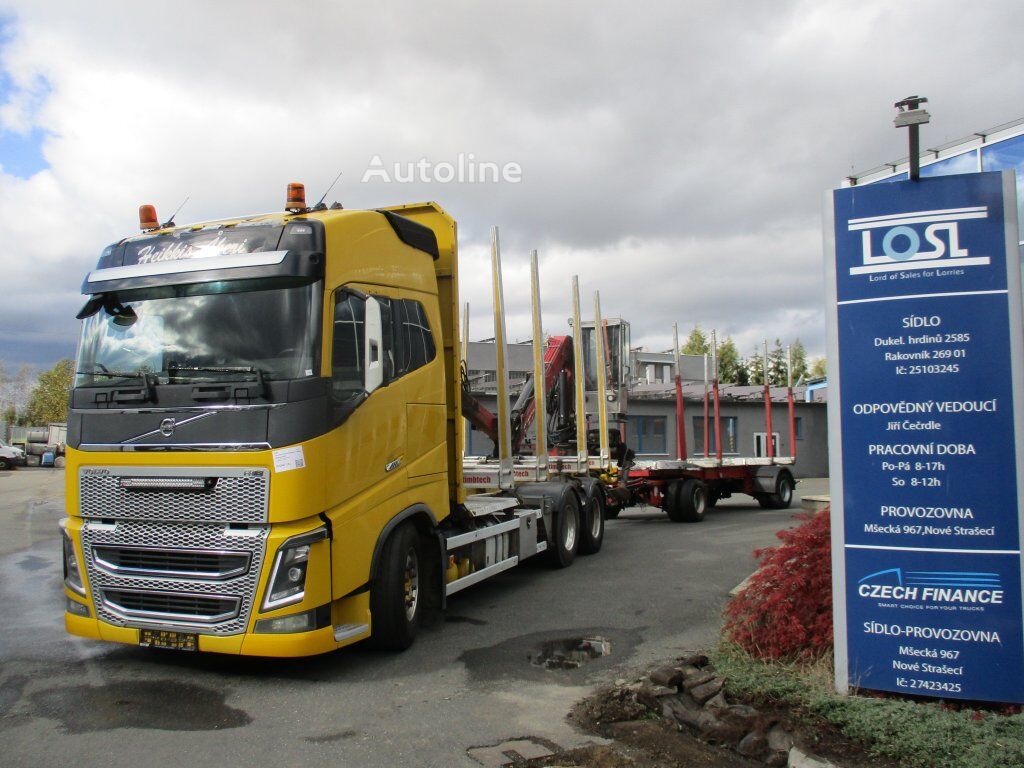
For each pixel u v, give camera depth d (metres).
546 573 10.73
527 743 4.84
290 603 5.66
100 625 6.07
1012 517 4.75
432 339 7.77
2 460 49.59
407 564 7.00
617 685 5.71
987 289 4.83
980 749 4.13
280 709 5.41
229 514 5.70
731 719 4.79
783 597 5.77
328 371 5.96
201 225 6.65
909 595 4.88
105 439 6.07
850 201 5.09
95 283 6.40
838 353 5.08
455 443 8.30
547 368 14.28
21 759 4.55
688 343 64.75
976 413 4.81
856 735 4.45
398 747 4.77
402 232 7.33
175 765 4.48
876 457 4.97
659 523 17.27
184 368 5.98
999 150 10.87
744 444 33.34
